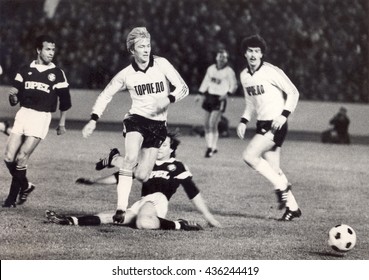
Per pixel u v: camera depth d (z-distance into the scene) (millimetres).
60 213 25062
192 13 82438
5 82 77812
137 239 21312
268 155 26312
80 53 80312
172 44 80375
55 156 42531
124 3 83438
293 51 80812
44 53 26000
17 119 26125
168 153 23266
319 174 39312
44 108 26125
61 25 81812
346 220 26094
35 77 25984
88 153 44625
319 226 24766
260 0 83188
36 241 20766
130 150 22250
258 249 20875
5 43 79750
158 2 83312
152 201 23016
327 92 77312
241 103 69250
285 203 25578
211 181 34844
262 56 25391
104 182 23422
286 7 83125
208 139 46156
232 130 68562
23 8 82312
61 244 20484
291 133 68688
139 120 22766
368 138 67188
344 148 56656
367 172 40688
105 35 81375
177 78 23000
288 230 23781
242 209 27656
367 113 69625
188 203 28547
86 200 28016
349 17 81562
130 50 22766
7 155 26016
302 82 78375
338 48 80250
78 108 72125
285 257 20031
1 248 19938
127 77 22766
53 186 31250
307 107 70562
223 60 47094
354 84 77750
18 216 24188
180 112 70500
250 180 35562
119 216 21719
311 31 81375
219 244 21219
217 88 46906
